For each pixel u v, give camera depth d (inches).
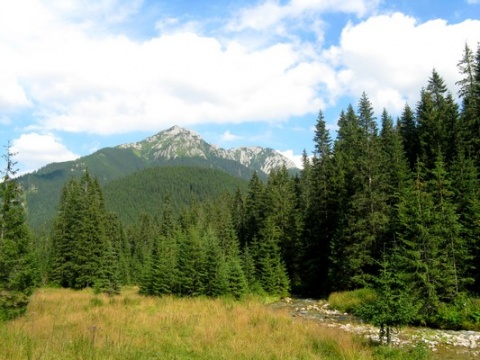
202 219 3523.6
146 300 1212.5
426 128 1611.7
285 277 1740.9
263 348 531.5
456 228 966.4
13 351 402.9
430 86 1694.1
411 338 713.0
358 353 531.8
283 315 823.1
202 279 1492.4
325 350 555.8
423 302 863.7
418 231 948.6
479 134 1392.7
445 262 939.3
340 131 2303.2
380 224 1320.1
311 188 1996.8
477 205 1072.8
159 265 1621.6
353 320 944.9
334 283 1465.3
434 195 1068.5
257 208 2561.5
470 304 879.7
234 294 1466.5
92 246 2247.8
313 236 1771.7
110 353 444.1
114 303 1116.5
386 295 608.4
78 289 2126.0
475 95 1403.8
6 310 767.1
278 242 2059.5
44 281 2442.2
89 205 2508.6
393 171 1571.1
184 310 952.3
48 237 3186.5
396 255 871.1
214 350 517.0
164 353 494.9
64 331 580.1
